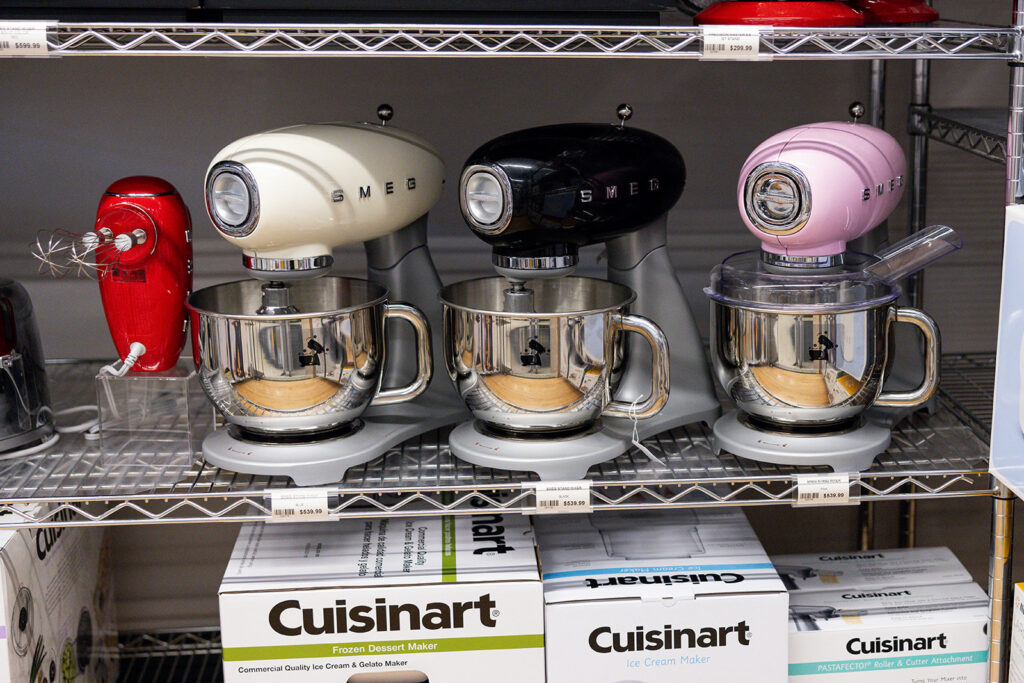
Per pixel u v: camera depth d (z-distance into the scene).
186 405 1.07
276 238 0.92
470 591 0.99
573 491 0.98
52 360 1.34
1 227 1.30
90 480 1.02
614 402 1.06
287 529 1.10
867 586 1.12
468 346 0.98
